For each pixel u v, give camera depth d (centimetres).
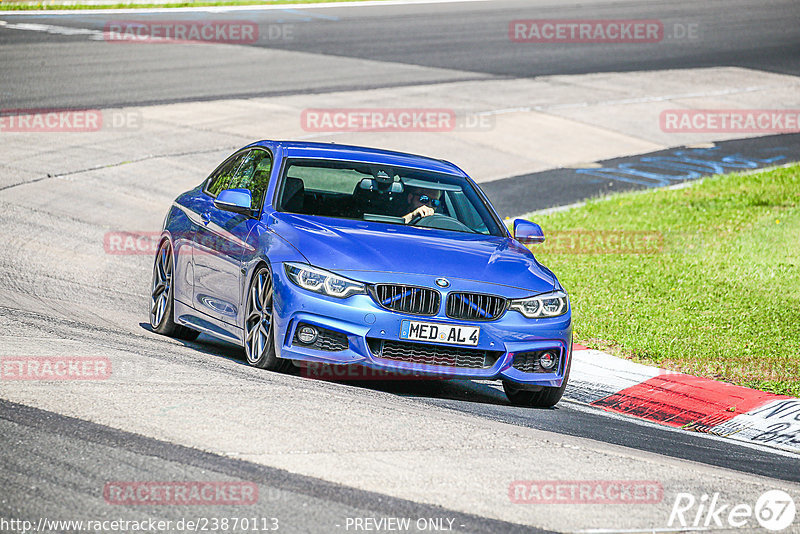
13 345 2516
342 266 2527
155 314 3269
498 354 2569
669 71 10862
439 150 7369
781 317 3959
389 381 2828
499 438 2164
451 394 2773
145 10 13012
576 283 4422
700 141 8344
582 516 1736
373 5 14662
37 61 9088
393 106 8500
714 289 4338
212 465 1800
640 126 8662
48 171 5984
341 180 2961
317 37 11575
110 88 8288
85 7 12769
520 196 6431
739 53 12088
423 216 2898
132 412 2050
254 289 2678
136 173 6194
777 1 16225
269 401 2212
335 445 1966
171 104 7944
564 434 2380
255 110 7981
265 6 13950
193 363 2561
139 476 1728
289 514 1616
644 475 2022
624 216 5906
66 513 1560
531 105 8962
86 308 3428
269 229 2727
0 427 1906
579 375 3197
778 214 5862
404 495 1747
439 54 10981
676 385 3125
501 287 2594
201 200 3231
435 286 2522
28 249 4350
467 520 1661
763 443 2714
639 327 3744
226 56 10069
